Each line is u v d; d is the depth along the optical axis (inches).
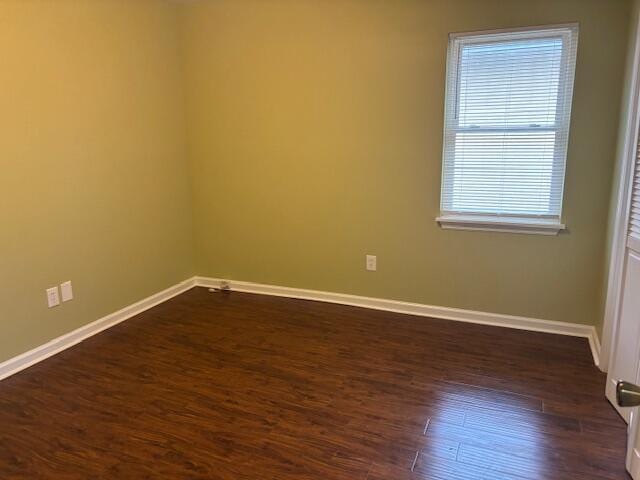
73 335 115.3
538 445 76.1
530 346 112.0
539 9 105.4
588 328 116.4
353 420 83.4
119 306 129.3
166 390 93.9
